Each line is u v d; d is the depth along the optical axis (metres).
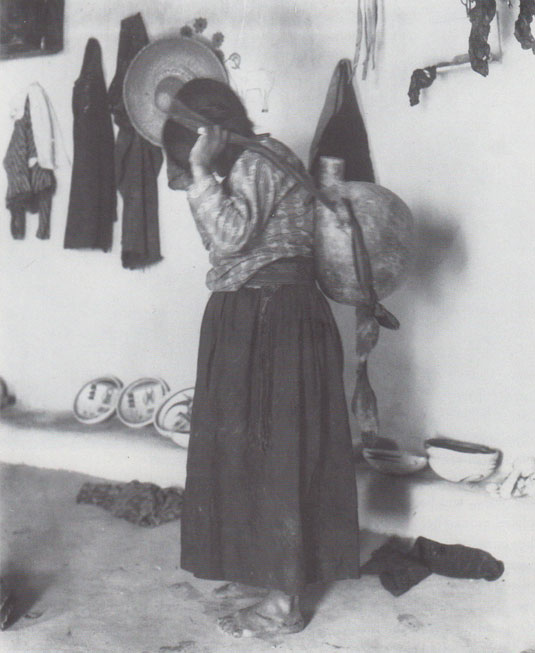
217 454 2.26
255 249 2.24
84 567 2.81
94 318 4.02
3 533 3.08
